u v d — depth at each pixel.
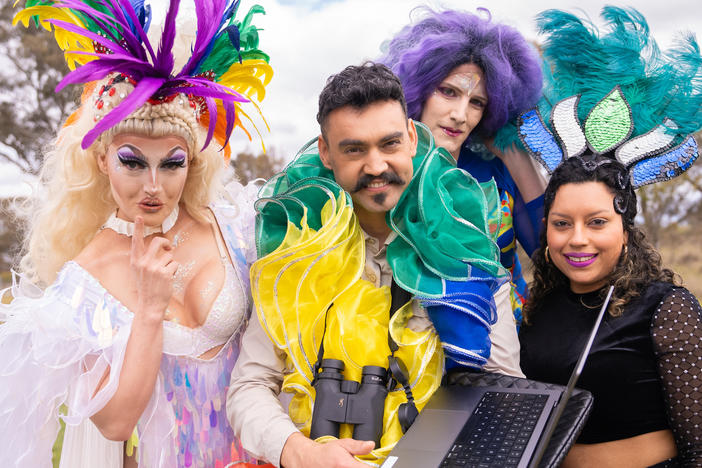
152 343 1.72
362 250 1.85
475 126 2.53
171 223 1.93
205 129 1.93
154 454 1.83
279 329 1.80
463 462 1.47
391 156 1.74
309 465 1.59
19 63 21.27
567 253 1.85
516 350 1.89
